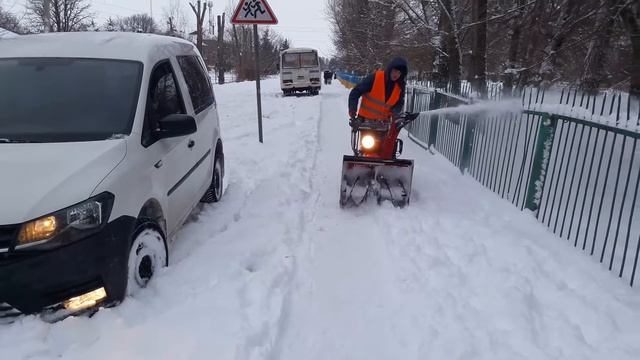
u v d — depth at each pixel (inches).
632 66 301.9
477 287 149.4
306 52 1002.1
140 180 136.5
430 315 137.0
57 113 144.1
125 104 148.3
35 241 109.6
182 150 177.6
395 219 209.2
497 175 266.4
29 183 116.1
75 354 111.0
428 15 498.3
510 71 357.4
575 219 206.2
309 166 322.0
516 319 130.7
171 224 164.6
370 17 992.2
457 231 192.4
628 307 134.7
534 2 331.6
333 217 222.7
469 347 121.4
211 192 227.5
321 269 170.2
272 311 137.5
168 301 134.6
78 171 121.5
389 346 126.9
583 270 157.1
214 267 157.1
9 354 107.0
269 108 677.9
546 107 205.6
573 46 338.3
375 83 233.5
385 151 235.1
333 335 132.2
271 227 200.4
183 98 188.1
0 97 148.2
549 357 115.8
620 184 242.2
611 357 115.3
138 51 167.6
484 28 392.5
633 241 180.1
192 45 241.9
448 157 346.6
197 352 114.6
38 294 111.8
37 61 159.2
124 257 125.0
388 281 159.9
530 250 171.5
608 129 160.4
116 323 119.9
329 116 633.0
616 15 296.2
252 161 325.4
